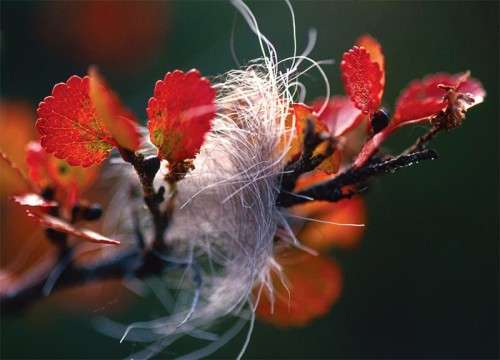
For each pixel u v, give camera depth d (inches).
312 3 20.5
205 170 10.3
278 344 21.1
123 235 11.5
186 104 9.3
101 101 9.4
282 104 10.1
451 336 22.0
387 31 22.3
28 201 10.3
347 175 9.8
